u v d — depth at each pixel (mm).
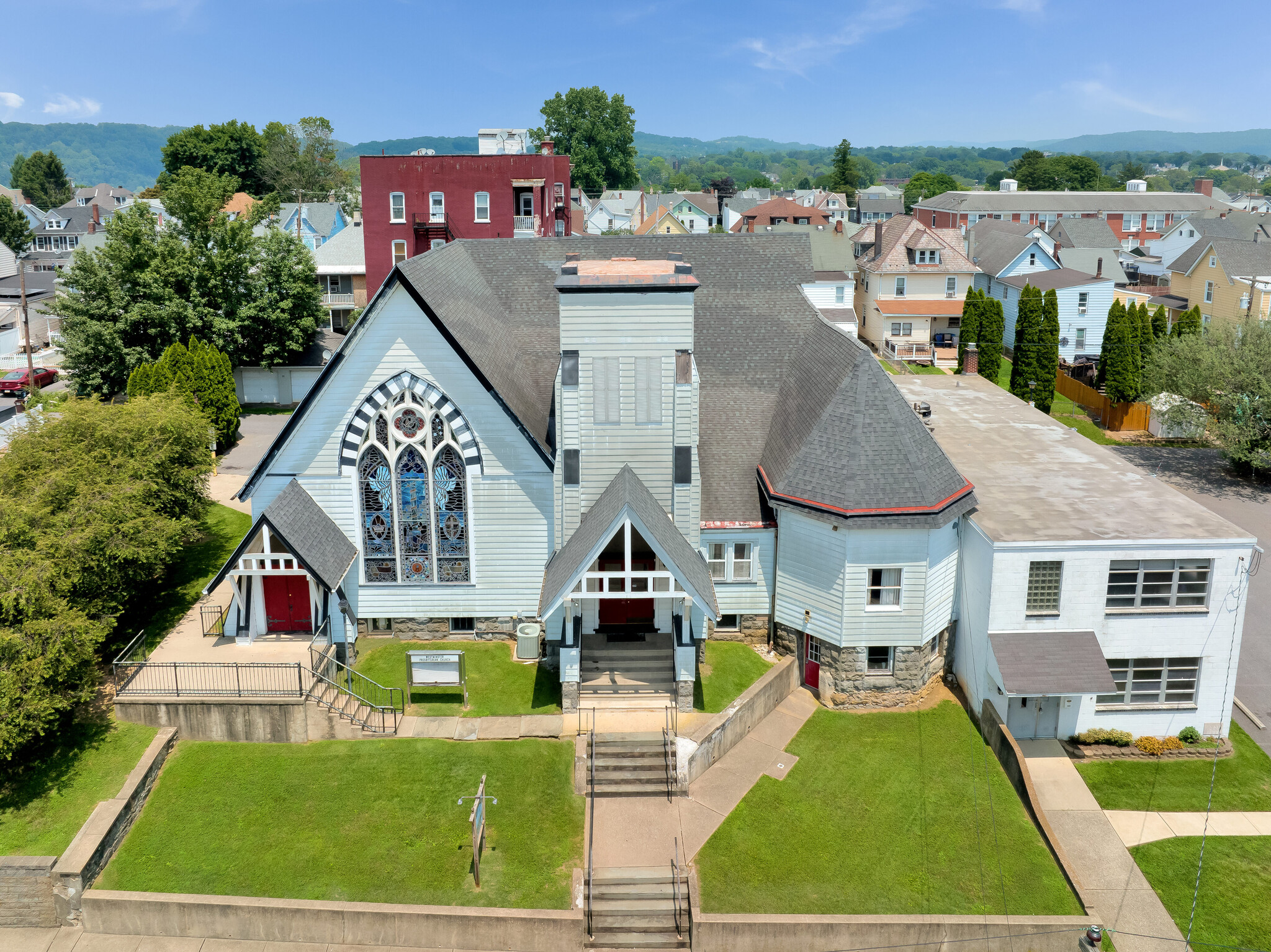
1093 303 80750
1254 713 32500
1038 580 29250
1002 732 28828
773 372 36750
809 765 28406
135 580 30984
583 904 23078
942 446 38875
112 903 23016
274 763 27344
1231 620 29641
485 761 27453
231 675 28828
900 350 80688
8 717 24031
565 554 29766
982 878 24422
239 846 24578
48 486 29219
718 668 31656
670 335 29781
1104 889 24500
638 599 32531
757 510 32469
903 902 23547
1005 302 86750
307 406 30000
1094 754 29781
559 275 30719
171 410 36031
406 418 30406
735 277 38750
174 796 26094
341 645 31516
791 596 31859
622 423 30438
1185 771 29344
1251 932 23375
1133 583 29375
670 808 26234
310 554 29219
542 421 32812
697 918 22594
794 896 23578
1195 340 58375
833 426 30938
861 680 30953
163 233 62000
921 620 30406
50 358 86062
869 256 89562
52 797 25484
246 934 23016
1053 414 67500
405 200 62094
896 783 27781
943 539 30531
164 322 59906
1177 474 54625
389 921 22719
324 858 24266
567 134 178125
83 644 26531
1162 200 136500
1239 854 25828
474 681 30656
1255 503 49781
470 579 32094
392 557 31797
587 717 28797
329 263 76875
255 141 157250
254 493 31016
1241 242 83188
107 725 27828
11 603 25078
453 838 24969
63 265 129875
